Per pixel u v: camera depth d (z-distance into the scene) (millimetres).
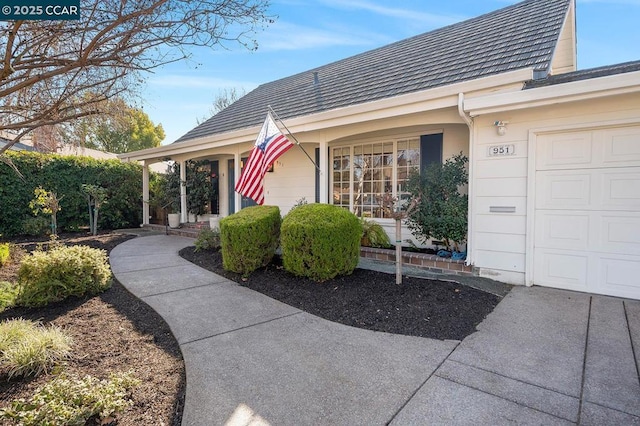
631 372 2912
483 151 5508
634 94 4320
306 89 10820
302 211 5770
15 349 2900
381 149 8086
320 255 5293
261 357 3264
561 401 2545
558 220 5016
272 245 6273
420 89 6793
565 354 3232
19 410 2250
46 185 10906
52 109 3443
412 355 3277
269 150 6629
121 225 13219
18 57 3051
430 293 4781
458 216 5906
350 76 9859
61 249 5207
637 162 4477
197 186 12375
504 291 4957
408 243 7387
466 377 2885
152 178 14406
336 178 8930
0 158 4473
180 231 11203
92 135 5223
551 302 4516
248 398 2615
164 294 5141
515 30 7328
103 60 3158
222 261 6910
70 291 4754
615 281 4668
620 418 2352
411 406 2508
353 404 2541
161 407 2498
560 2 7613
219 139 9906
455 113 5824
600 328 3742
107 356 3238
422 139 7352
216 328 3943
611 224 4668
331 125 7156
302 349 3426
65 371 2900
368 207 8336
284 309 4551
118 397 2408
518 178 5227
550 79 5496
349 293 4906
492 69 6141
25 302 4449
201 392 2686
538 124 5043
